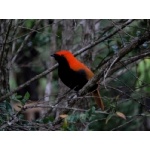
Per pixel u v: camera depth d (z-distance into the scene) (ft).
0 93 39.32
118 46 39.24
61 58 38.93
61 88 45.06
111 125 47.67
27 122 32.78
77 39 52.08
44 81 68.03
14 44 45.75
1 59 38.11
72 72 38.73
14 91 35.12
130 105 50.39
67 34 46.01
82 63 41.52
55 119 35.09
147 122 56.03
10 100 34.47
